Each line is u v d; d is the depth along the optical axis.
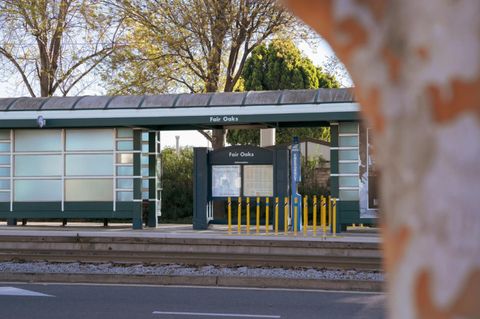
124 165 20.64
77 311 9.30
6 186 21.12
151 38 26.59
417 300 1.08
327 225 22.27
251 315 9.11
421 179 1.07
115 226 21.75
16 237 16.42
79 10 27.19
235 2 25.72
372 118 1.17
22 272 12.25
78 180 20.84
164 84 27.50
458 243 1.03
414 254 1.09
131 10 26.06
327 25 1.16
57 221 25.61
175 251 15.70
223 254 15.15
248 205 18.38
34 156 21.06
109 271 13.17
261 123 20.53
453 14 1.04
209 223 20.28
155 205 21.34
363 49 1.14
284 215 19.09
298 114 18.53
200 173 19.86
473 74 1.02
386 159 1.15
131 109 19.64
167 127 21.28
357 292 11.15
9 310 9.36
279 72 38.41
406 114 1.10
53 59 28.77
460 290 1.03
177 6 25.78
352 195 18.62
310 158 31.39
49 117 20.00
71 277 12.10
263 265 13.88
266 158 19.70
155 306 9.73
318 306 9.84
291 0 1.18
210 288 11.45
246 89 39.12
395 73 1.11
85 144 20.84
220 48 26.33
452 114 1.04
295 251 15.20
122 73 27.44
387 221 1.16
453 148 1.04
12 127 20.31
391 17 1.10
